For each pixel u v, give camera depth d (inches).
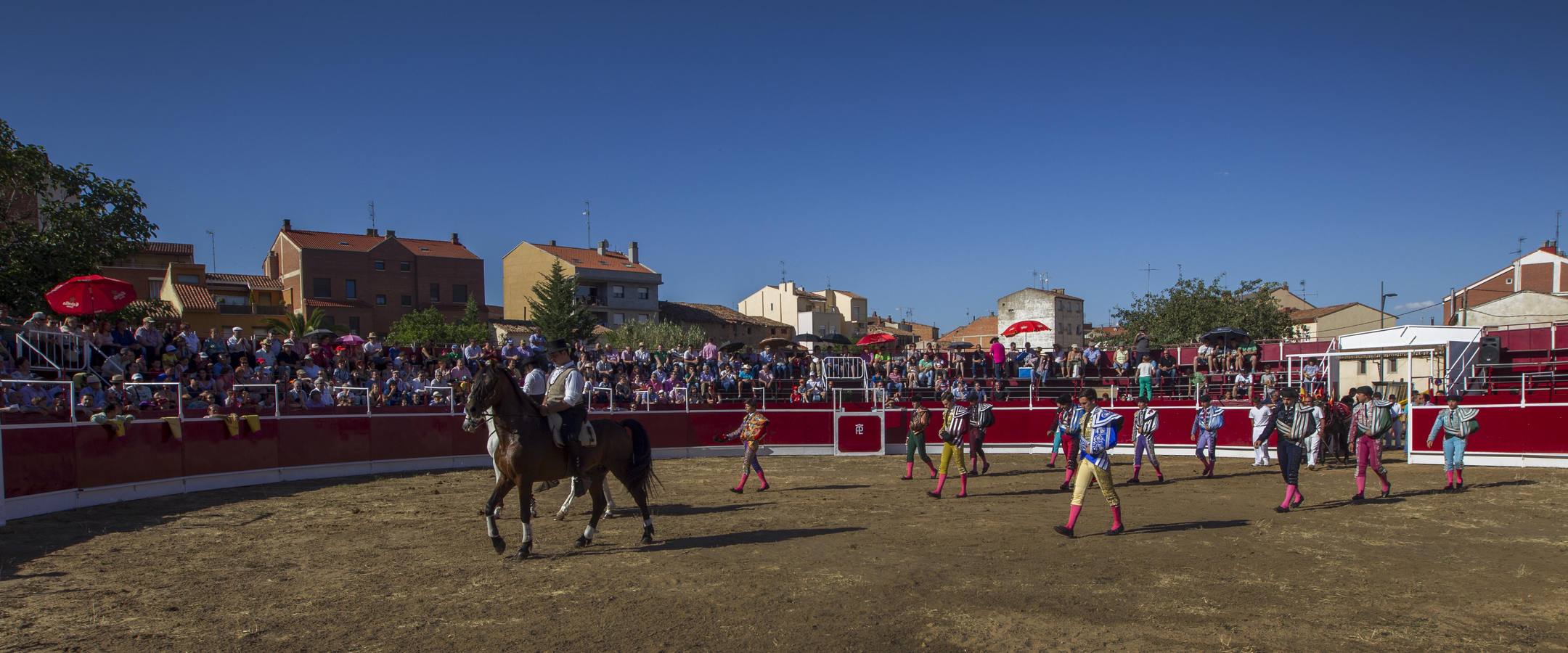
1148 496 601.0
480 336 2183.8
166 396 650.2
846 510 531.5
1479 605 306.5
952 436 588.1
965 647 263.7
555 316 2245.3
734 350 1235.9
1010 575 350.9
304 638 275.0
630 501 579.2
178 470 621.9
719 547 412.5
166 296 2181.3
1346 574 352.5
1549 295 1775.3
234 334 849.5
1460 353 909.2
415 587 337.7
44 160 873.5
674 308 3019.2
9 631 282.0
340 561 387.2
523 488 385.7
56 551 414.0
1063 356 1238.3
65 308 638.5
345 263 2417.6
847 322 3663.9
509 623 289.0
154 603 316.8
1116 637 271.4
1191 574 352.5
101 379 626.8
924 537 436.8
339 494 615.8
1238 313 1868.8
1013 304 3107.8
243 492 629.9
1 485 486.3
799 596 319.9
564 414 398.6
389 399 841.5
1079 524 476.7
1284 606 305.1
